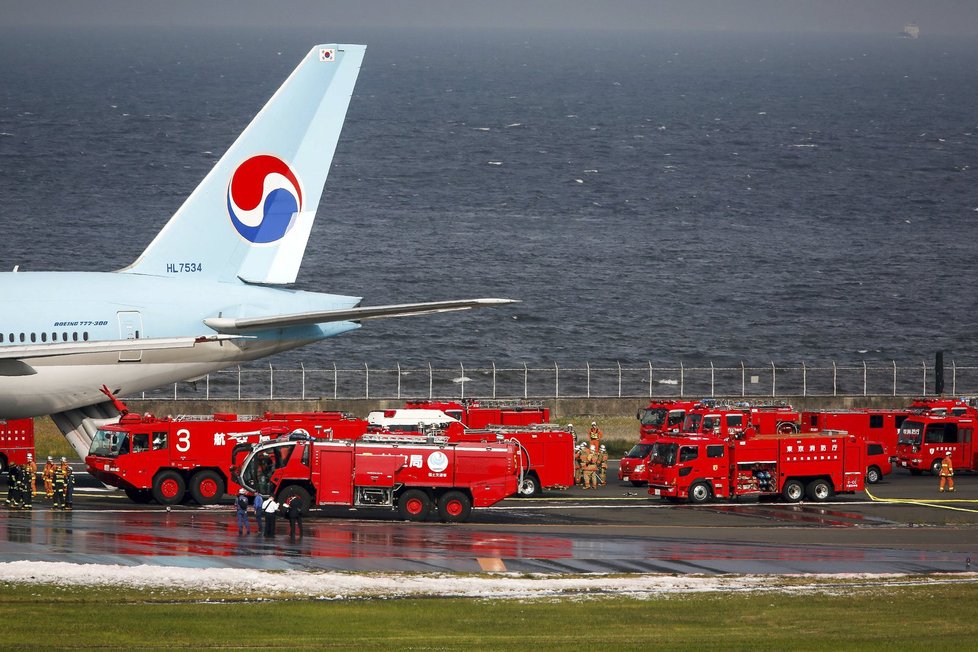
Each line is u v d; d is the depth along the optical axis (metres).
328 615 156.50
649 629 153.38
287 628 149.75
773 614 162.62
